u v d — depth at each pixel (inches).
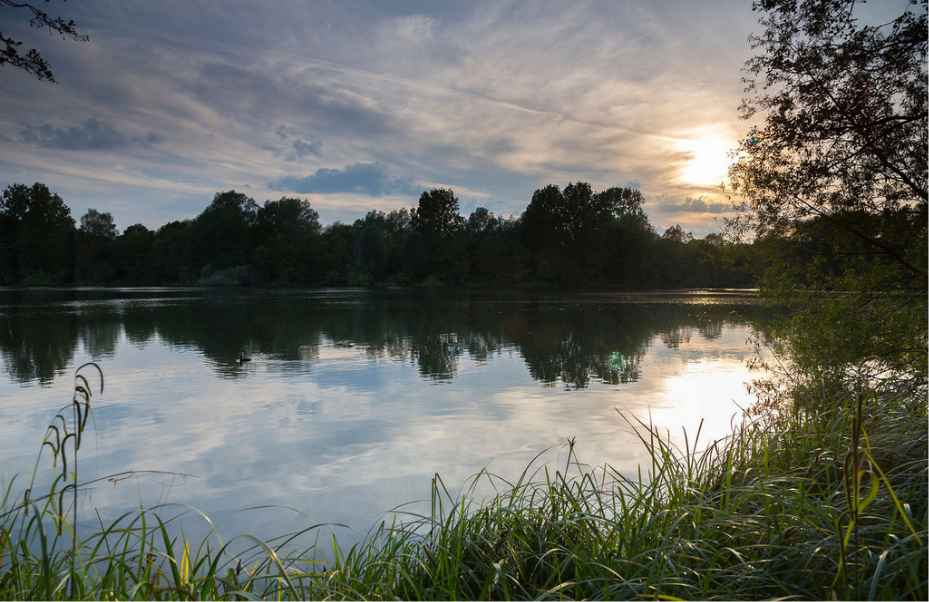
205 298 2063.2
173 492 261.6
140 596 107.0
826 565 115.6
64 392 489.7
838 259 310.7
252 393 479.2
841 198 289.0
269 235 3892.7
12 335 903.1
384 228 4133.9
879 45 275.6
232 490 263.4
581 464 286.8
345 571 135.8
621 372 569.3
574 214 3472.0
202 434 358.9
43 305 1627.7
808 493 150.3
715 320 1128.8
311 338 864.9
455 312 1396.4
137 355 694.5
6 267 3538.4
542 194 3501.5
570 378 539.5
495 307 1583.4
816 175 293.3
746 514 148.3
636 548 134.0
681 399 444.8
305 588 124.5
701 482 181.6
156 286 3567.9
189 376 557.6
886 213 284.7
